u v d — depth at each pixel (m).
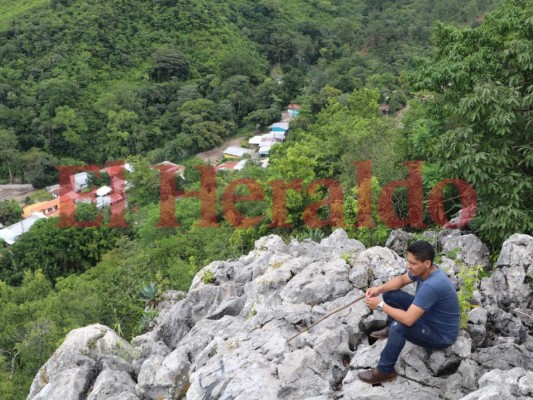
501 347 6.11
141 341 9.81
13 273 35.00
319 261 9.09
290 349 6.56
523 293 7.45
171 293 15.16
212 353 7.16
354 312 7.06
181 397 7.03
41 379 8.42
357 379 5.89
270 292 8.88
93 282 23.08
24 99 66.50
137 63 76.69
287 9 97.12
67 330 17.80
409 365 5.84
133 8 82.50
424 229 13.62
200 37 81.88
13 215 49.44
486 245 10.23
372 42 84.81
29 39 75.06
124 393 7.07
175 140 63.09
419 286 5.64
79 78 70.69
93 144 64.50
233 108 69.56
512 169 9.84
